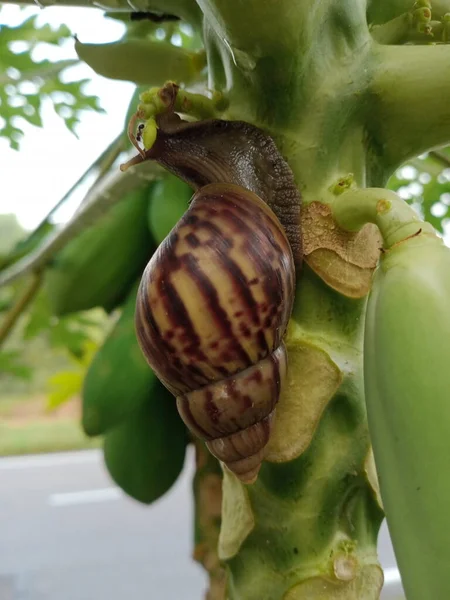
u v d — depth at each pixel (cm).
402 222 11
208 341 12
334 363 13
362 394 13
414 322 10
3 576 83
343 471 13
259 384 12
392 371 10
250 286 12
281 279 12
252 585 14
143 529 99
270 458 13
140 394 22
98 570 85
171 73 16
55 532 99
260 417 12
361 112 13
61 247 25
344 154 13
